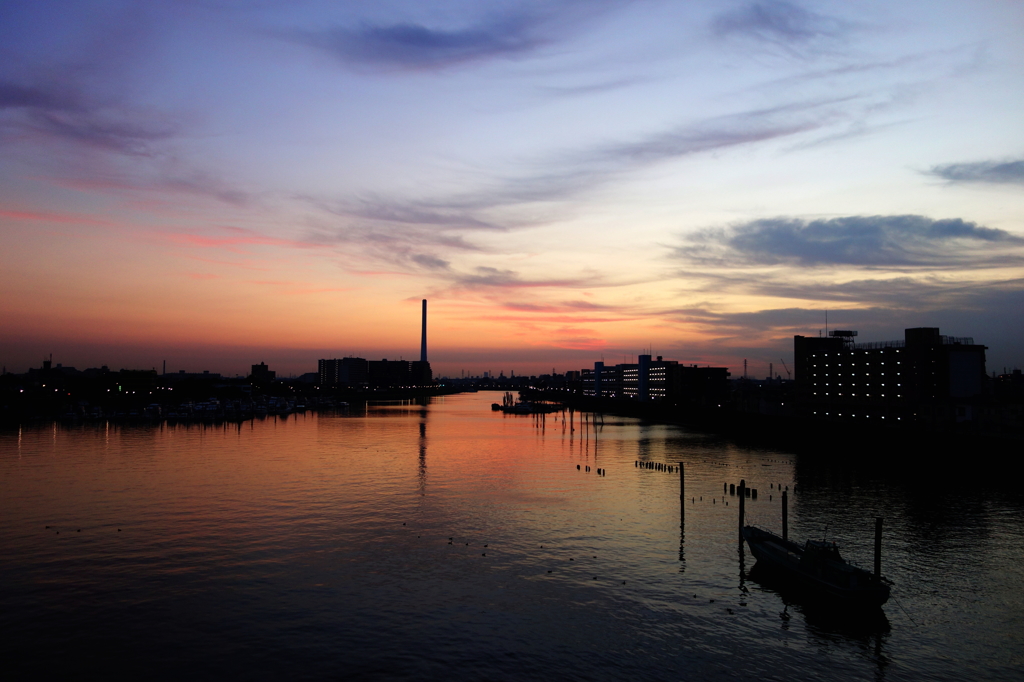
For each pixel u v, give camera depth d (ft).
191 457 522.47
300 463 492.54
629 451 572.51
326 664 163.84
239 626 184.55
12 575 223.71
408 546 258.57
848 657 169.48
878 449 498.28
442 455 547.90
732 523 295.07
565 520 301.02
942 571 231.50
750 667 163.94
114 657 166.91
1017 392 645.92
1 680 155.63
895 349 567.18
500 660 166.20
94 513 313.94
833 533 277.85
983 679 159.94
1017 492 364.38
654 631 182.60
